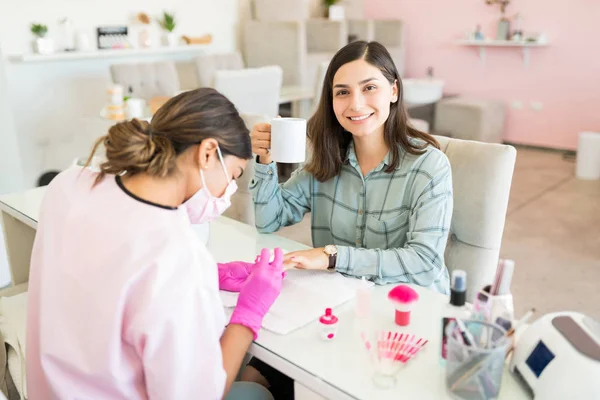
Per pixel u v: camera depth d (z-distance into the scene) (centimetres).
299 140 137
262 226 160
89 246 88
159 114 97
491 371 85
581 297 265
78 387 90
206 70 456
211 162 96
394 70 140
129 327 84
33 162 409
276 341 104
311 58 521
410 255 132
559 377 83
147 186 93
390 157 145
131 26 450
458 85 603
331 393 92
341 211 154
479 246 159
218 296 93
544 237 340
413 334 107
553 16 528
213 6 511
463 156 159
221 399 92
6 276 268
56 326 90
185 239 89
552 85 545
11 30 381
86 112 432
